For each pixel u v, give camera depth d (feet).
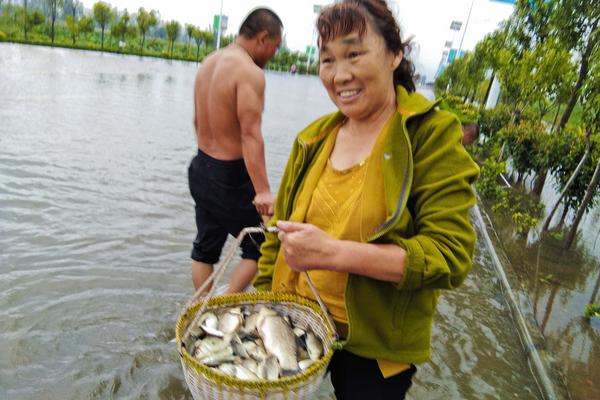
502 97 39.63
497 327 13.38
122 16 154.61
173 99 49.67
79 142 26.09
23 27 133.49
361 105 5.31
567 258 18.44
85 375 9.31
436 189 4.97
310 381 4.93
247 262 11.30
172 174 22.34
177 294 12.34
